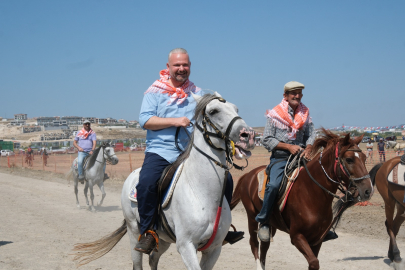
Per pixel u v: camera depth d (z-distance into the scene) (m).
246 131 3.22
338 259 6.21
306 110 5.12
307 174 4.64
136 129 172.88
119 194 14.78
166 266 5.93
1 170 28.48
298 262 6.09
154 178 3.74
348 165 4.38
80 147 11.41
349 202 4.74
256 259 5.50
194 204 3.50
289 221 4.86
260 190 5.23
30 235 7.86
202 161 3.54
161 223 3.83
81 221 9.55
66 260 6.12
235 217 9.88
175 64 3.88
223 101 3.44
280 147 4.97
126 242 7.63
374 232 7.96
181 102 3.88
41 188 16.75
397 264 5.76
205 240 3.61
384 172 6.57
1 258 6.15
